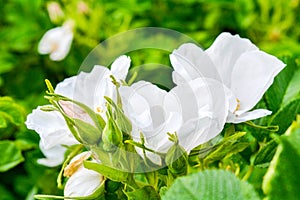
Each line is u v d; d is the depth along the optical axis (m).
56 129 0.62
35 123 0.62
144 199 0.60
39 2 1.40
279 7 1.28
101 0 1.30
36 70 1.33
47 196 0.62
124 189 0.62
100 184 0.62
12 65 1.31
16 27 1.39
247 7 1.28
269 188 0.50
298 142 0.50
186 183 0.51
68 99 0.60
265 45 1.25
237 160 0.69
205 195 0.51
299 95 0.70
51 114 0.62
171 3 1.32
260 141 0.68
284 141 0.50
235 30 1.31
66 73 1.32
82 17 1.29
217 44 0.63
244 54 0.63
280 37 1.28
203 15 1.32
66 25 1.29
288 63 0.73
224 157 0.63
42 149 0.80
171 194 0.51
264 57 0.63
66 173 0.62
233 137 0.61
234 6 1.30
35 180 0.98
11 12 1.42
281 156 0.50
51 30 1.29
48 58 1.32
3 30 1.40
